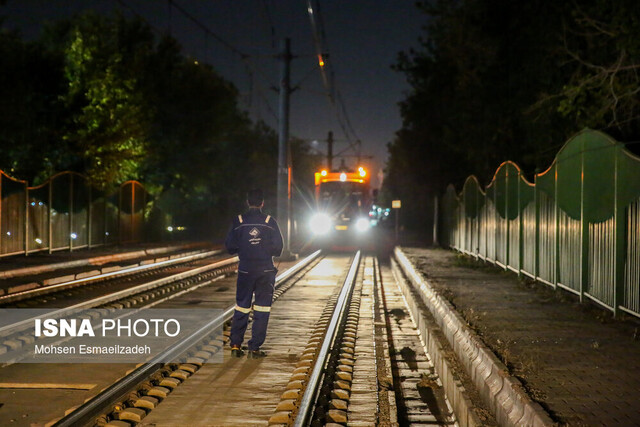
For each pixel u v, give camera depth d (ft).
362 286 62.13
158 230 121.19
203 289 55.31
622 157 32.60
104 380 25.12
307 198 176.04
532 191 51.21
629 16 55.36
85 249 90.12
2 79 81.51
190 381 25.27
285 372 26.86
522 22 80.38
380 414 22.57
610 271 34.53
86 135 92.73
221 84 131.34
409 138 150.00
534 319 33.88
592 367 23.90
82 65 93.76
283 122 85.97
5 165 87.71
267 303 29.53
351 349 32.27
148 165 125.29
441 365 30.04
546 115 74.95
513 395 20.51
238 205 181.68
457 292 44.78
